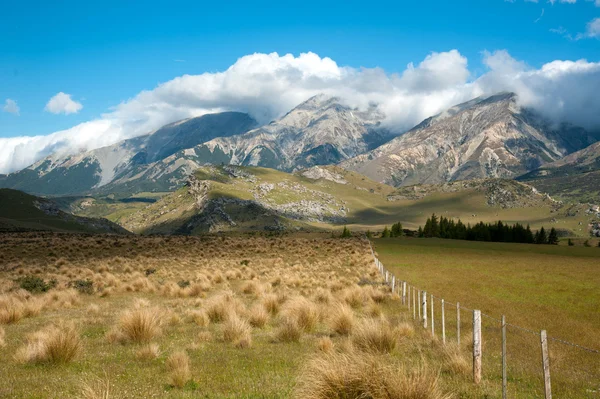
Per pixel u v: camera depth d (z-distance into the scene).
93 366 13.26
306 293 31.88
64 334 14.25
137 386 11.27
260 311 20.67
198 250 71.69
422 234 159.75
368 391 8.35
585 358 16.48
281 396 10.23
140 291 35.09
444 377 12.43
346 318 18.36
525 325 22.83
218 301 22.75
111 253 63.69
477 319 12.15
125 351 15.33
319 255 70.69
